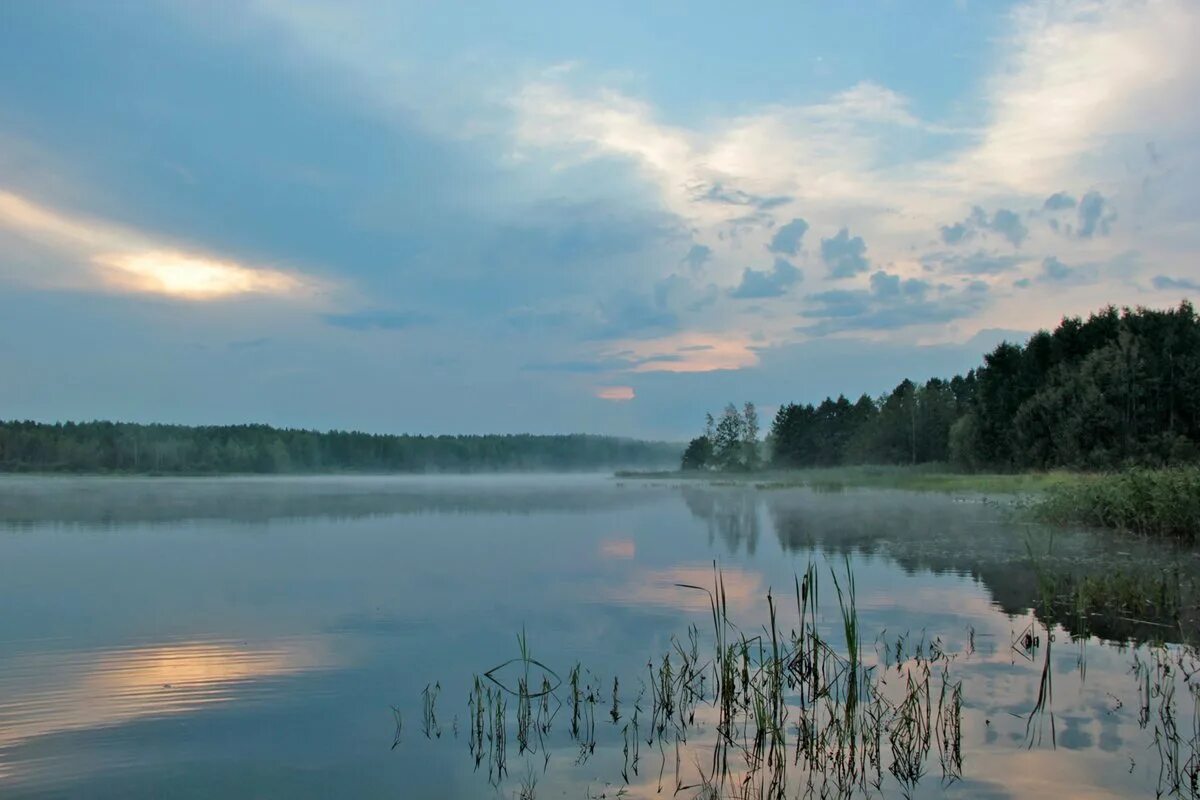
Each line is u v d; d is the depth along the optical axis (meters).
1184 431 48.94
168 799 5.95
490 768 6.50
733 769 6.45
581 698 8.24
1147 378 50.22
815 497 44.03
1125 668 8.77
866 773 6.25
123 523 29.58
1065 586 13.45
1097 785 5.89
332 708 7.98
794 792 5.99
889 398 88.25
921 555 17.56
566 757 6.75
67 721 7.63
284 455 148.00
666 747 6.93
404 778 6.32
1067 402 54.34
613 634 10.90
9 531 26.31
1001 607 12.02
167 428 141.12
